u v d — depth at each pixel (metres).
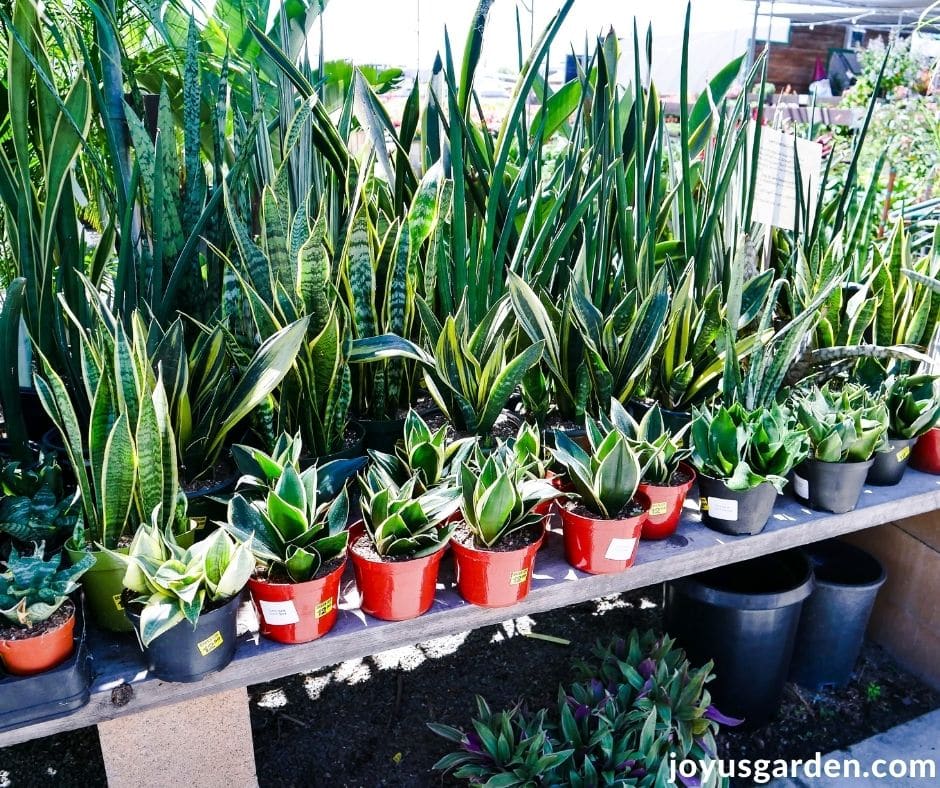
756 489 1.19
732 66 1.87
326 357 1.13
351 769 1.36
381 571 0.94
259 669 0.93
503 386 1.20
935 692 1.61
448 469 1.09
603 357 1.38
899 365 1.58
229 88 1.57
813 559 1.65
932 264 1.57
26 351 1.51
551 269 1.40
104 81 1.14
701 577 1.50
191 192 1.21
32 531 0.91
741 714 1.45
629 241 1.44
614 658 1.43
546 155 2.98
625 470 1.04
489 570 0.98
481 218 1.47
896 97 3.38
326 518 0.96
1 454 1.24
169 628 0.80
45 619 0.82
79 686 0.84
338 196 1.37
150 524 0.94
